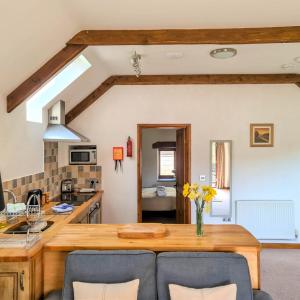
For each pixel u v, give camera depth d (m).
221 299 1.83
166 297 1.95
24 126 3.36
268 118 4.87
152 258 2.03
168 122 4.89
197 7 2.36
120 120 4.91
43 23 2.29
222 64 4.04
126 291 1.86
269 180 4.90
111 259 2.00
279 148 4.89
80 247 2.14
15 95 2.93
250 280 1.98
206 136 4.89
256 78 4.64
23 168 3.35
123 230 2.37
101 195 4.81
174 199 7.05
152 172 7.94
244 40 2.78
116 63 3.93
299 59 3.80
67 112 4.72
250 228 4.85
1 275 2.00
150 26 2.74
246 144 4.89
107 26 2.73
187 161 4.91
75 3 2.27
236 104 4.87
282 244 4.89
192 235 2.39
